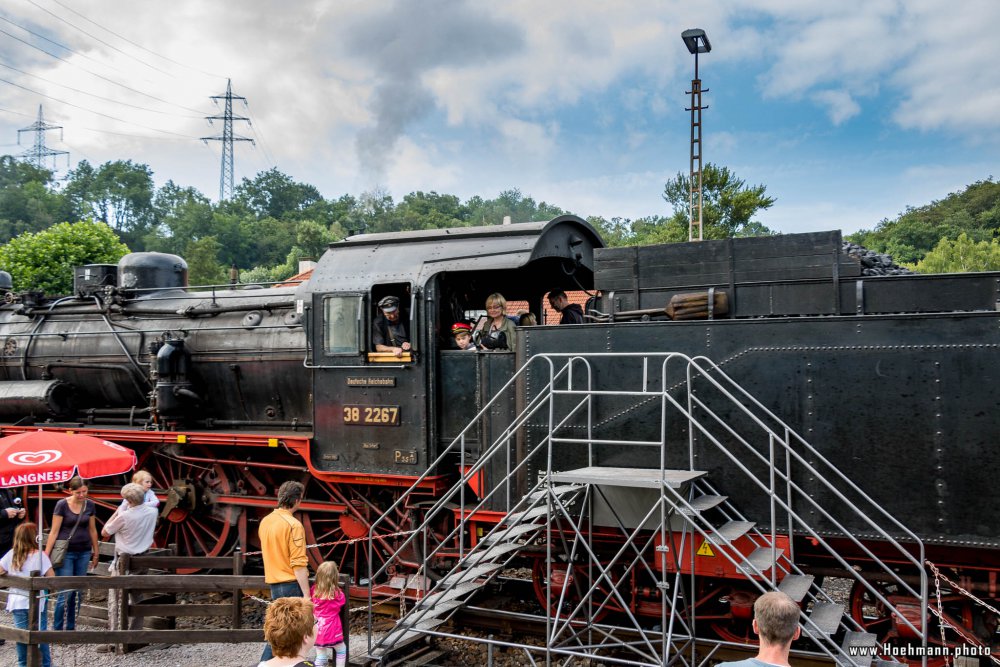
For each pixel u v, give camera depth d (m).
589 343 7.16
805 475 6.36
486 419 7.78
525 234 7.99
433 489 8.12
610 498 6.83
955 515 5.86
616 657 7.07
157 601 8.45
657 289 7.40
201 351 10.31
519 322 8.68
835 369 6.29
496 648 7.47
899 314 6.14
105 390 11.16
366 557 9.14
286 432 9.70
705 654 6.77
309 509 9.05
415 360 8.16
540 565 7.79
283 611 4.69
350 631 8.02
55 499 11.77
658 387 6.85
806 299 6.83
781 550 6.16
